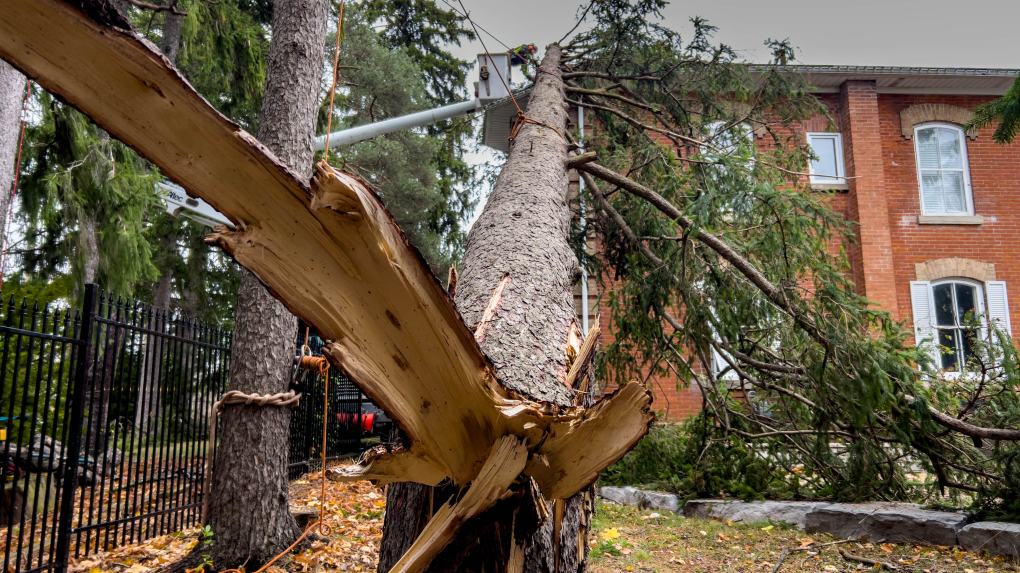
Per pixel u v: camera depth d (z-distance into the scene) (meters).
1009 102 4.15
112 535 4.07
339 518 4.38
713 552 3.79
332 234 0.95
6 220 5.03
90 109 0.81
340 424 8.84
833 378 4.14
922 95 10.18
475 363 1.16
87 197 7.73
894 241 9.64
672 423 6.37
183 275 13.78
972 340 4.40
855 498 4.64
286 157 3.63
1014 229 9.73
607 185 6.57
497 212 3.14
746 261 4.72
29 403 4.65
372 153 13.71
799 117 6.70
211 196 0.91
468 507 1.22
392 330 1.07
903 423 4.09
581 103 7.00
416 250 1.00
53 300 8.08
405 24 18.75
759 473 5.13
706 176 5.13
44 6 0.71
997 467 4.05
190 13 8.78
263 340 3.49
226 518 3.26
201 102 0.81
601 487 5.89
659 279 5.36
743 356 5.15
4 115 5.09
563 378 1.80
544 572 1.55
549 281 2.41
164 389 3.96
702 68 6.72
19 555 2.87
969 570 3.23
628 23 6.85
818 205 5.05
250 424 3.37
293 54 3.77
